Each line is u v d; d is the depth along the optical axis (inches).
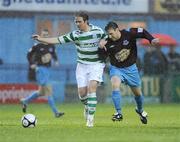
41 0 3097.9
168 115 2027.6
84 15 1418.6
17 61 3065.9
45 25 3110.2
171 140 1107.9
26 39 3075.8
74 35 1435.8
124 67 1477.6
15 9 3065.9
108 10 3157.0
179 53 3157.0
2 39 3048.7
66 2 3127.5
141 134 1241.4
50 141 1093.1
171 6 3208.7
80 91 1470.2
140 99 1523.1
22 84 2768.2
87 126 1435.8
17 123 1585.9
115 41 1456.7
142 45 2834.6
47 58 2058.3
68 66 2965.1
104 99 2834.6
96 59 1445.6
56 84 2908.5
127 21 3179.1
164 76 2906.0
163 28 3201.3
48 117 1926.7
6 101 2773.1
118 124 1540.4
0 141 1101.7
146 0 3186.5
